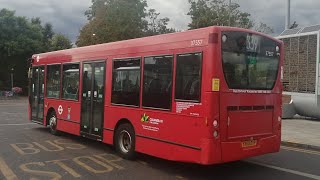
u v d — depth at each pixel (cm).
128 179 764
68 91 1234
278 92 859
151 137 853
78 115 1165
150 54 871
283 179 780
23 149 1053
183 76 773
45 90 1403
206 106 716
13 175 776
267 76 831
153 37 871
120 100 969
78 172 812
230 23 3262
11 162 891
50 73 1372
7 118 1953
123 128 953
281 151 1111
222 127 727
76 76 1188
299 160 975
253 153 788
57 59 1322
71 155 988
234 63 752
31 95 1531
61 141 1205
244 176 802
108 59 1030
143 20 4697
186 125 759
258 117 804
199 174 814
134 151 916
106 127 1022
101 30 4338
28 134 1348
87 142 1193
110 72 1018
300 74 2017
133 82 923
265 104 823
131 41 948
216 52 721
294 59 2058
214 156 715
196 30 756
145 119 873
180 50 785
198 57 741
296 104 1998
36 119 1482
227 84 737
